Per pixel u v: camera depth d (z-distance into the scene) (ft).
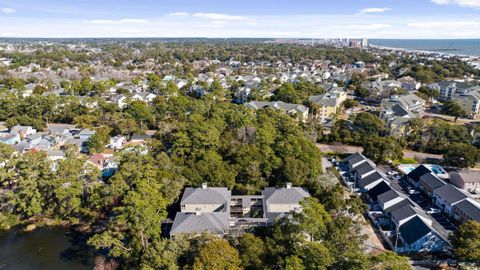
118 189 213.46
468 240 168.76
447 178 287.07
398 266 135.44
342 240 161.38
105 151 344.90
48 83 598.34
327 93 525.75
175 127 340.80
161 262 160.66
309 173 253.24
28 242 215.92
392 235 208.85
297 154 270.46
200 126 292.40
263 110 408.67
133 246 187.83
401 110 429.38
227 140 295.07
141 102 453.58
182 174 244.83
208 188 231.09
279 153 276.00
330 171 279.49
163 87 601.21
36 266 195.00
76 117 416.46
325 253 147.33
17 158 240.94
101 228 224.74
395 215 217.15
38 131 405.18
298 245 161.38
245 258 161.17
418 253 190.19
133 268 183.32
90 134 370.53
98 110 445.78
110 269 186.39
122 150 282.77
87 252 206.59
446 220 228.63
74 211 233.76
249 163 254.88
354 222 189.37
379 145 318.24
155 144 302.86
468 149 301.22
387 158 314.96
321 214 180.04
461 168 306.55
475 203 223.51
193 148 278.87
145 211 183.01
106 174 289.33
